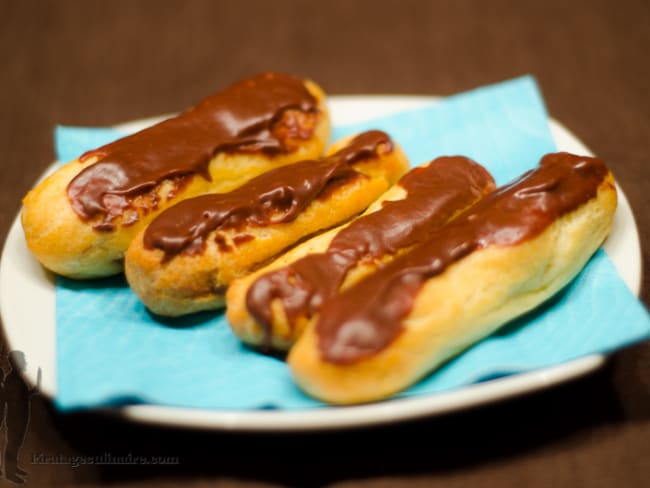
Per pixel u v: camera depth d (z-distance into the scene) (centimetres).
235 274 39
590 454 35
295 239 41
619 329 36
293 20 68
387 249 39
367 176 43
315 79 61
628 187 47
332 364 34
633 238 40
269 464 35
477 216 38
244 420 34
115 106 59
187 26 67
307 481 35
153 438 36
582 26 63
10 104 59
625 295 38
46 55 65
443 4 68
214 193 42
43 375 37
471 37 64
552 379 35
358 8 69
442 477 35
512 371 35
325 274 38
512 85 49
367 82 60
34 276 41
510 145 46
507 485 34
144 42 66
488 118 48
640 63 59
